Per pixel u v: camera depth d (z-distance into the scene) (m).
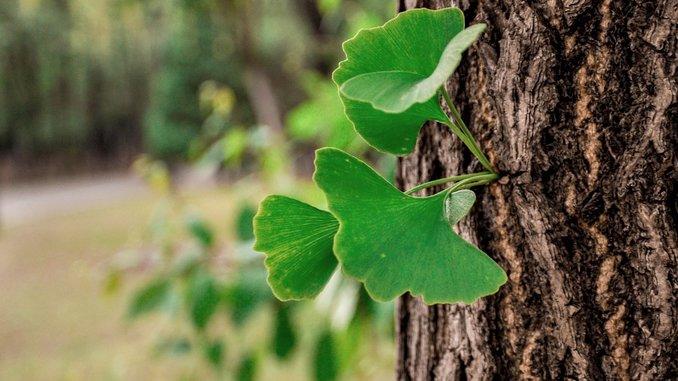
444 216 0.44
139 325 2.88
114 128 9.22
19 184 8.83
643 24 0.45
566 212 0.47
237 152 1.19
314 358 0.91
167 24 5.26
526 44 0.46
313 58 3.70
